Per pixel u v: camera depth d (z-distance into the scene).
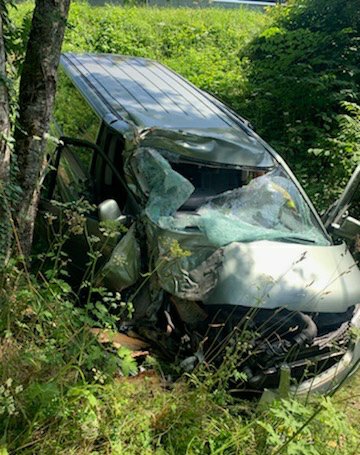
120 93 5.52
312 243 4.69
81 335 3.60
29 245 4.45
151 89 5.75
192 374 3.62
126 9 14.15
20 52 4.32
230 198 4.80
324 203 7.04
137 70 6.30
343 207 5.36
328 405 2.99
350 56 8.54
